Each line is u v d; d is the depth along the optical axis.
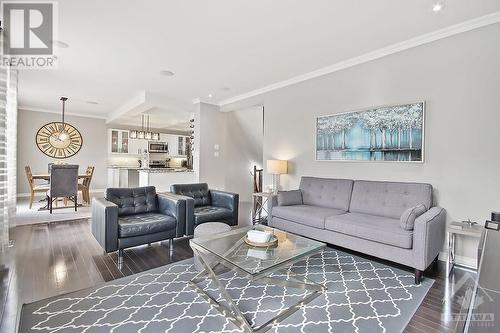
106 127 8.55
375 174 3.43
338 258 2.91
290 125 4.54
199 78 4.43
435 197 2.91
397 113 3.20
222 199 3.93
